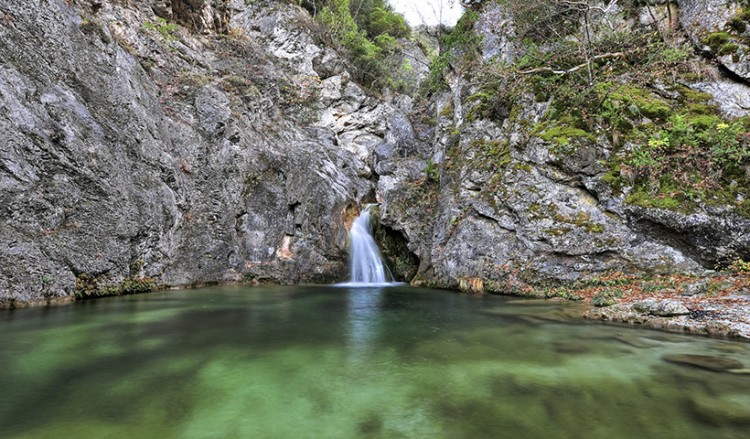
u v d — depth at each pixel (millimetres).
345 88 24969
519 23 14945
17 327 6609
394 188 16391
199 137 14438
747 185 8383
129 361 5062
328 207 15680
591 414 3557
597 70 11773
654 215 8922
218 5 21609
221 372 4695
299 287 13672
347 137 24531
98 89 10945
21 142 8281
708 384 4211
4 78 8367
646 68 11133
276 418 3523
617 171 9719
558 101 11570
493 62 15117
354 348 5770
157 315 7996
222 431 3270
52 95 9375
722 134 8641
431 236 14758
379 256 16719
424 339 6301
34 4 9734
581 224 9984
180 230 12922
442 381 4422
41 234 8445
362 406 3771
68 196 9055
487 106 14227
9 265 7820
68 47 10391
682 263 8719
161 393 4059
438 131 18094
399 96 27047
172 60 16219
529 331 6715
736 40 9930
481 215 12305
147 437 3146
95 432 3219
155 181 11883
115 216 10117
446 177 14938
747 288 7348
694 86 10406
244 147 15898
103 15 14484
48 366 4812
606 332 6488
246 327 7109
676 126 9172
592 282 9555
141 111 12180
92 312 8000
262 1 25266
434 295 11492
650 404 3744
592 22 13305
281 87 22516
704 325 6227
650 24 12062
